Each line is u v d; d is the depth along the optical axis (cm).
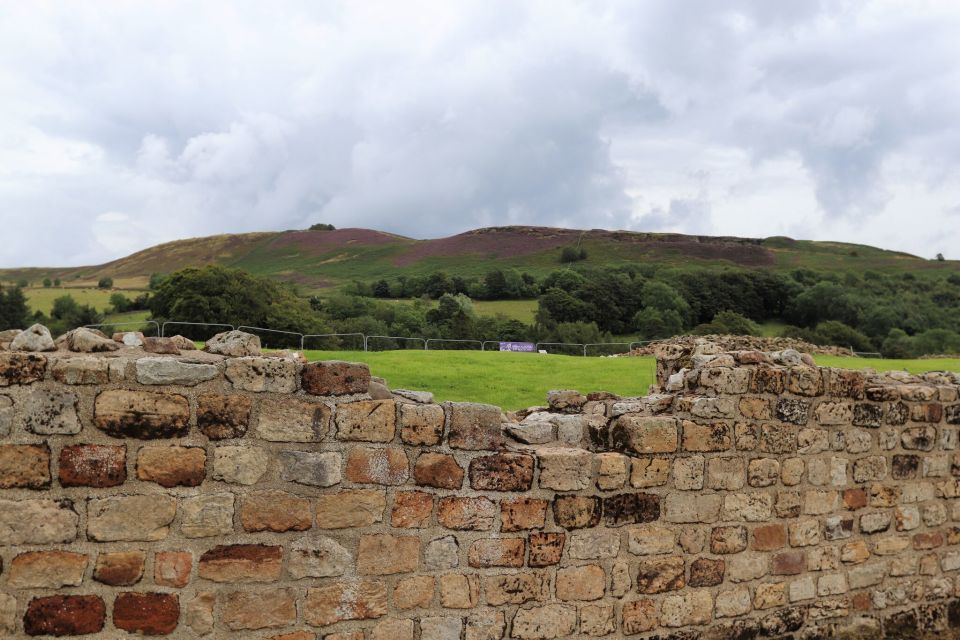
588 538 617
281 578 502
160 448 472
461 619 564
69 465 451
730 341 3512
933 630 820
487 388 1980
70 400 453
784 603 723
